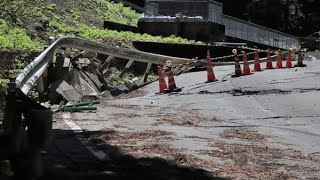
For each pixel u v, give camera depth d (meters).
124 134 9.92
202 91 17.42
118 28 31.22
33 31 24.42
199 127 11.49
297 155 8.72
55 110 13.55
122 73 22.31
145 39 28.83
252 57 29.70
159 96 17.44
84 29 27.38
